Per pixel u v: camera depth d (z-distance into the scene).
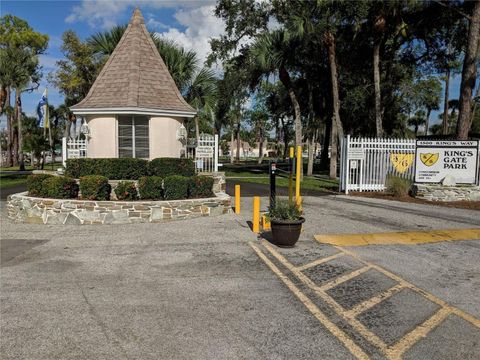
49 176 11.48
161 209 10.59
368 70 27.94
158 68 15.10
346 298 5.22
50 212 10.48
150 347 3.94
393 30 23.59
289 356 3.77
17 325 4.42
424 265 6.67
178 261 6.90
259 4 23.62
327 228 9.53
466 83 17.19
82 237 8.79
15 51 26.03
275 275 6.15
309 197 15.51
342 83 28.78
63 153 15.35
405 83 31.00
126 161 12.42
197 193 11.86
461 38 24.95
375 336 4.18
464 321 4.54
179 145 14.84
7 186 19.23
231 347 3.94
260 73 22.67
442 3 20.89
